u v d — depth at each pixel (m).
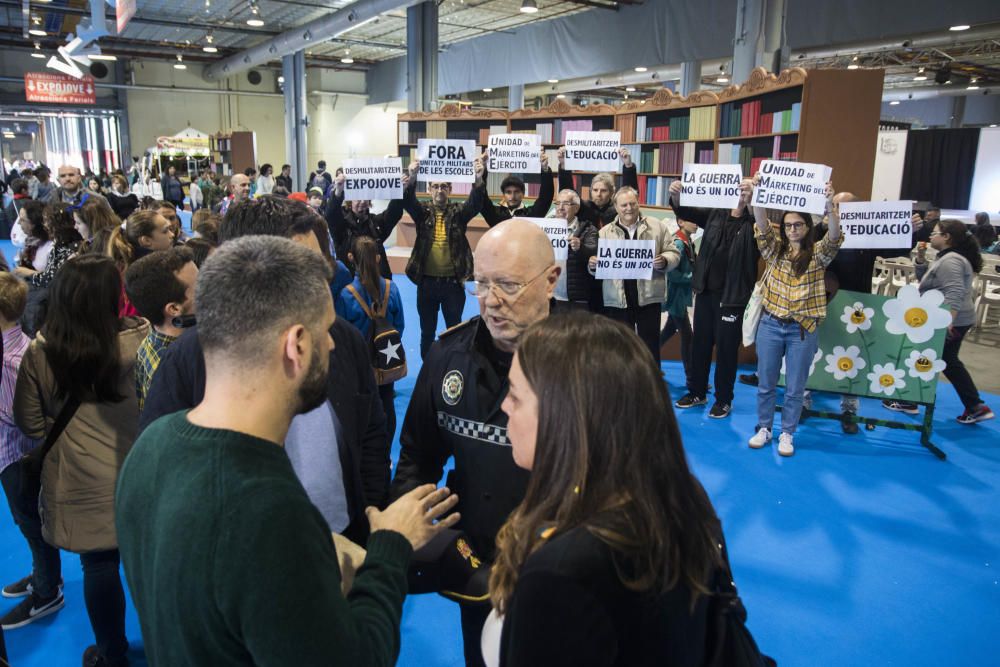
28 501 2.18
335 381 1.44
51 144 20.36
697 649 0.77
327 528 0.83
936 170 19.22
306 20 15.41
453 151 4.16
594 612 0.68
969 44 13.95
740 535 3.02
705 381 4.68
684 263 4.79
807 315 3.73
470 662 1.43
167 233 3.29
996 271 7.24
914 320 3.95
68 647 2.24
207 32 16.17
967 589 2.63
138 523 0.84
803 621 2.44
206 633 0.77
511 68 14.73
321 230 1.83
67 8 13.20
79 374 1.81
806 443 4.08
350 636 0.79
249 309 0.80
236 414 0.82
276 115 22.47
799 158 4.98
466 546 1.24
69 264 1.84
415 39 12.05
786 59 6.72
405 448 1.57
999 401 4.90
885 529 3.08
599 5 11.84
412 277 4.78
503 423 1.38
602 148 4.30
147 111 20.31
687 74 11.32
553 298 1.55
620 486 0.76
